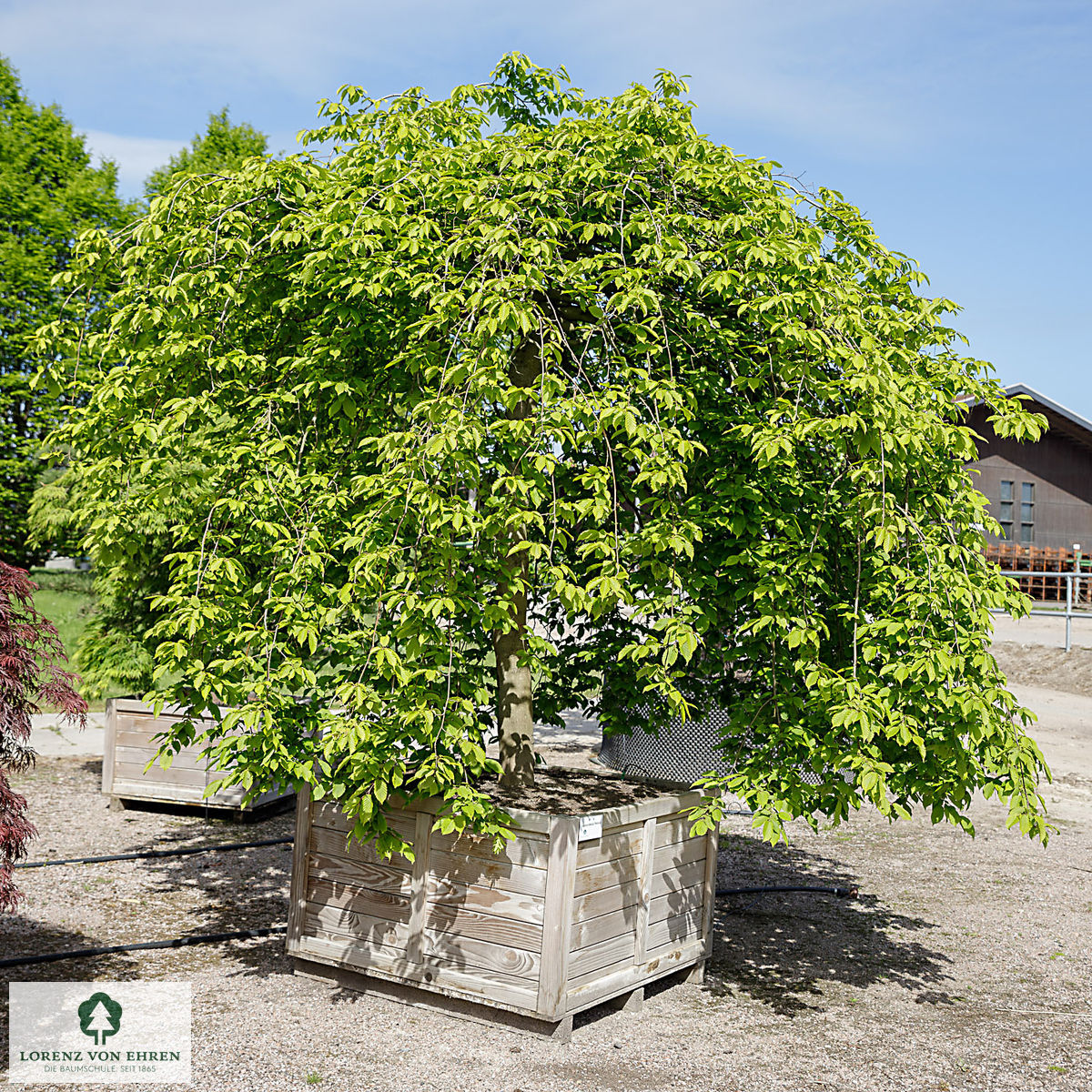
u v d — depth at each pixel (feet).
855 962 15.99
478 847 12.74
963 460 13.64
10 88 64.03
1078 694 42.34
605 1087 11.19
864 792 12.03
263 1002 13.26
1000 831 25.03
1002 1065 12.27
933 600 11.61
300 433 14.20
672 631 11.64
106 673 26.43
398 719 11.58
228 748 11.67
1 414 60.08
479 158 13.64
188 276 12.80
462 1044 12.20
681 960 14.34
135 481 13.34
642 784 15.79
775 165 14.51
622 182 13.44
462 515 10.88
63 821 22.94
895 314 13.70
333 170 14.74
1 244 59.52
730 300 13.34
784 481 13.10
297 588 12.76
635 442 11.89
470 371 11.22
